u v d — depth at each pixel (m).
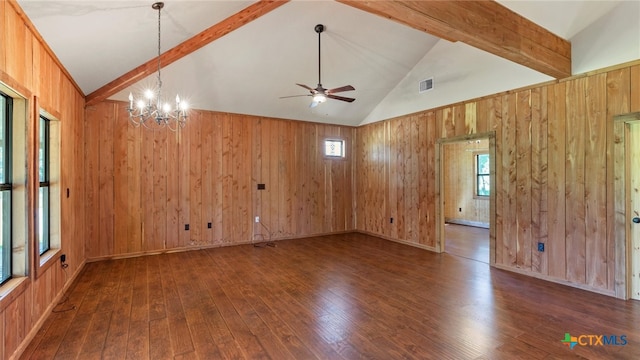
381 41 4.76
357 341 2.46
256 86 5.23
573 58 3.60
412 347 2.37
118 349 2.34
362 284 3.74
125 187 4.94
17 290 2.23
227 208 5.81
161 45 3.54
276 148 6.34
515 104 4.20
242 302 3.21
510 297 3.33
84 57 3.37
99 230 4.75
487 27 2.79
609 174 3.35
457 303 3.18
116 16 2.78
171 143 5.30
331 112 6.52
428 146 5.47
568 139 3.68
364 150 7.04
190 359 2.21
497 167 4.41
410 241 5.86
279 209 6.38
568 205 3.69
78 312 2.96
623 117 3.23
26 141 2.45
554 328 2.65
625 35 3.20
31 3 2.29
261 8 3.31
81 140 4.35
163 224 5.23
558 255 3.77
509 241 4.27
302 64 4.90
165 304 3.15
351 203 7.29
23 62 2.39
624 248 3.24
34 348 2.35
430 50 5.32
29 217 2.47
